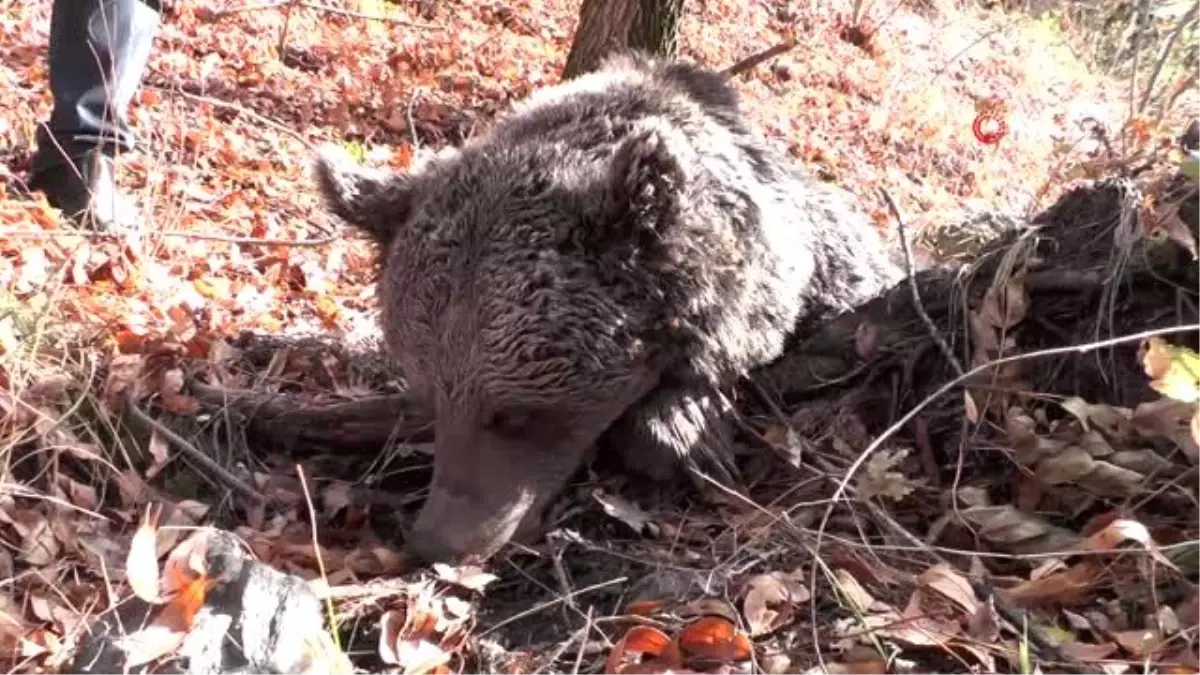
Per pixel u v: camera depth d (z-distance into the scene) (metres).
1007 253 2.05
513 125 2.08
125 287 2.50
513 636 1.78
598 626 1.77
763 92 5.94
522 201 1.91
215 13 4.82
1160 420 1.84
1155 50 3.66
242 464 2.06
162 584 1.64
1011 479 1.93
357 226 2.10
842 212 2.29
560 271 1.87
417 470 2.08
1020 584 1.78
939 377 2.06
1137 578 1.75
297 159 3.70
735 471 2.02
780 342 2.07
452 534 1.84
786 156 2.31
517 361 1.85
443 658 1.70
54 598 1.78
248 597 1.64
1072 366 1.99
